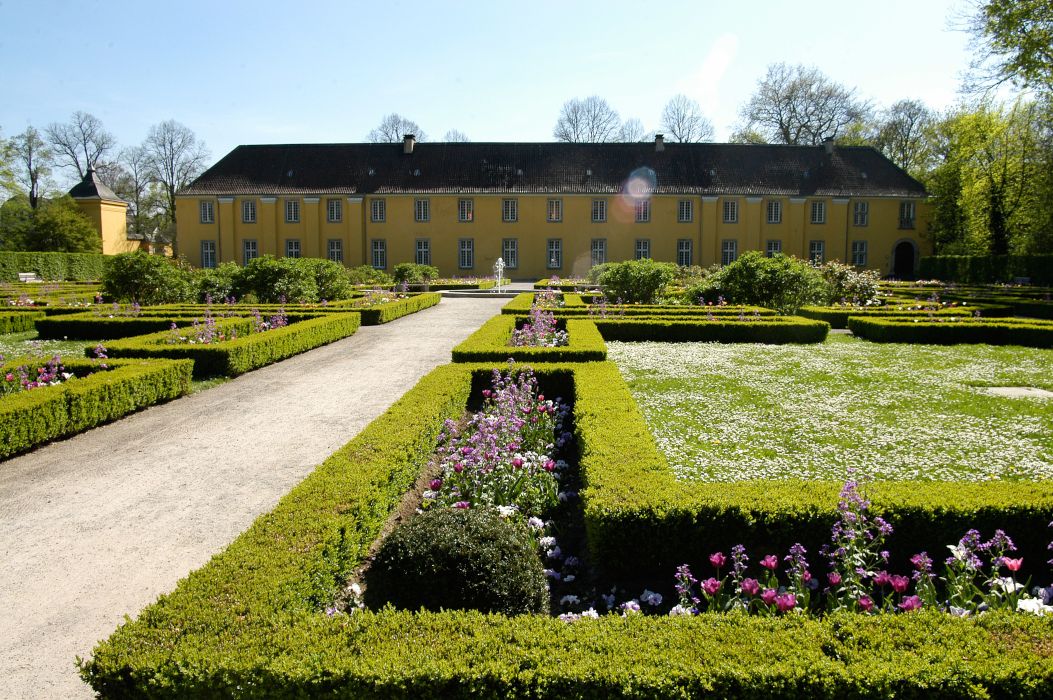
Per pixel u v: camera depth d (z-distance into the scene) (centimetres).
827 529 420
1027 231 3894
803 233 4575
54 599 414
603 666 259
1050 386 980
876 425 749
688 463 620
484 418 666
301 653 271
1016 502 426
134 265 2202
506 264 4681
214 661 268
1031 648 265
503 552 379
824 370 1112
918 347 1430
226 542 491
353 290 3027
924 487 455
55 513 548
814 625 285
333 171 4697
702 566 431
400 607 370
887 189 4591
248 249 4650
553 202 4644
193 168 6081
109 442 752
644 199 4603
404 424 615
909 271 4675
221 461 680
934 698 249
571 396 912
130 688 271
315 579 357
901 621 286
